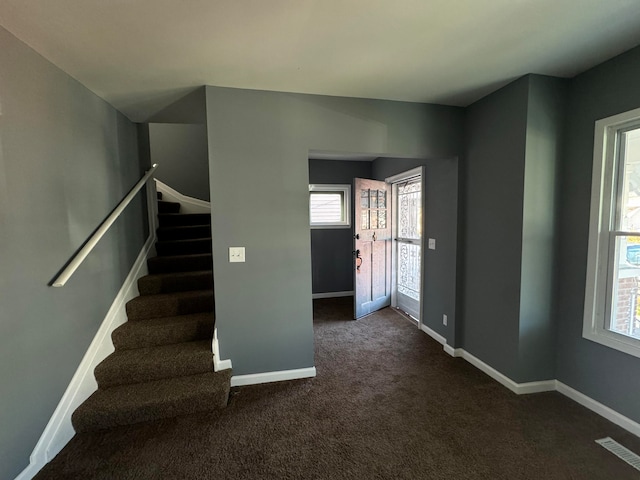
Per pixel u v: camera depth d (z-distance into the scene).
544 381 2.32
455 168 2.81
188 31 1.57
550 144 2.18
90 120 2.22
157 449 1.78
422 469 1.62
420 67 2.00
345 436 1.87
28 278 1.60
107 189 2.44
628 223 1.90
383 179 4.61
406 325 3.79
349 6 1.41
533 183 2.17
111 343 2.38
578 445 1.77
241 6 1.39
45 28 1.50
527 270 2.21
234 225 2.35
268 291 2.44
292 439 1.85
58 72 1.88
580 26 1.59
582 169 2.09
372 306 4.30
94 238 2.05
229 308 2.39
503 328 2.39
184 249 3.50
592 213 2.03
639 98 1.77
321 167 4.98
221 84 2.21
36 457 1.61
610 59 1.91
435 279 3.29
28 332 1.59
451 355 2.94
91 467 1.65
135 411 1.98
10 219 1.50
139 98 2.40
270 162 2.37
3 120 1.48
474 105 2.62
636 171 1.86
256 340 2.46
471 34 1.65
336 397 2.27
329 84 2.24
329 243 5.14
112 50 1.72
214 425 1.98
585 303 2.09
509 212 2.29
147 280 2.90
